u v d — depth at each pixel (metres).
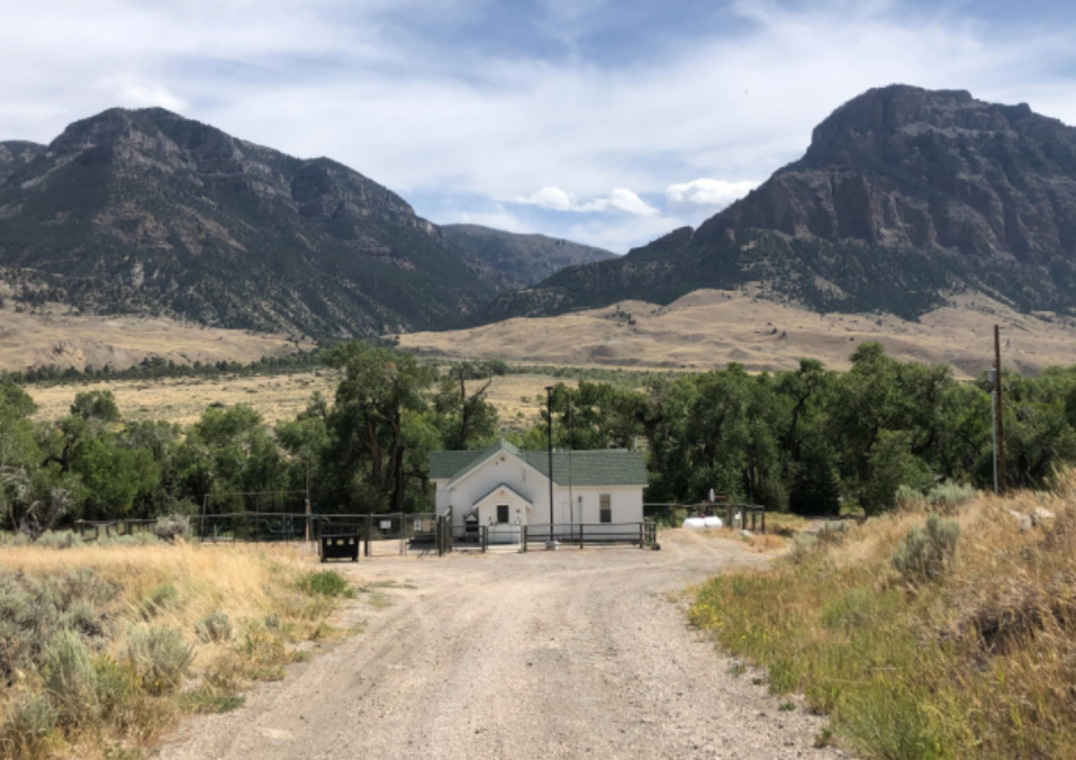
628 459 40.97
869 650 8.82
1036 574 8.12
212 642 10.85
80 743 7.01
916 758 5.88
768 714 7.68
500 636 12.90
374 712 8.40
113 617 12.19
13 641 9.77
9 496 43.88
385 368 50.28
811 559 18.66
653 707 8.33
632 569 24.50
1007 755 5.65
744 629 11.55
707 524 42.06
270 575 16.95
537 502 39.81
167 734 7.55
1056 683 6.17
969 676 6.91
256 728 7.79
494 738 7.46
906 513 19.62
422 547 35.38
